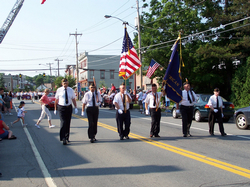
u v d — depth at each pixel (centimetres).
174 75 890
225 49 2225
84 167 555
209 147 732
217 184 444
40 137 923
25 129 1117
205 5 2402
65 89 801
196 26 2388
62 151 704
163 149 711
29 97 5266
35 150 716
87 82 5838
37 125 1160
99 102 827
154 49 2473
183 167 544
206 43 2356
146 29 2650
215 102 917
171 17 2484
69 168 550
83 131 1048
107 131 1038
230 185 439
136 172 515
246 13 2192
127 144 781
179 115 1519
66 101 793
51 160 614
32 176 504
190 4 2439
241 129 1102
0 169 549
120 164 572
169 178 477
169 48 2483
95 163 584
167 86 887
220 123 927
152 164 569
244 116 1084
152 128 896
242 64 2317
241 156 632
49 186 446
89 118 814
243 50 2283
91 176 496
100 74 5934
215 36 2425
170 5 2452
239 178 474
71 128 1135
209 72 2527
